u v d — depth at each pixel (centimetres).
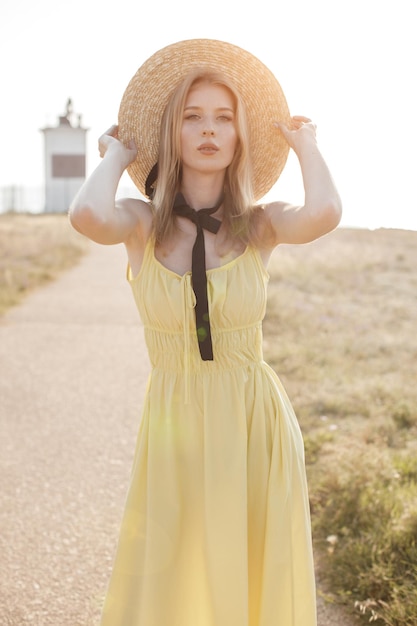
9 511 393
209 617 217
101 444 499
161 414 217
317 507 366
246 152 225
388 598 288
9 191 4531
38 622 293
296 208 219
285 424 221
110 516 387
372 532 324
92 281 1432
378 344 746
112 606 218
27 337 872
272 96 237
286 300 1006
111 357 772
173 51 234
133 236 226
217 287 209
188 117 221
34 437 513
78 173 4403
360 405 538
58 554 346
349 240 1934
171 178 222
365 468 384
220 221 220
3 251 1775
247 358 220
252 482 217
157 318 216
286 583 213
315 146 223
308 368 648
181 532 216
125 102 238
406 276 1264
